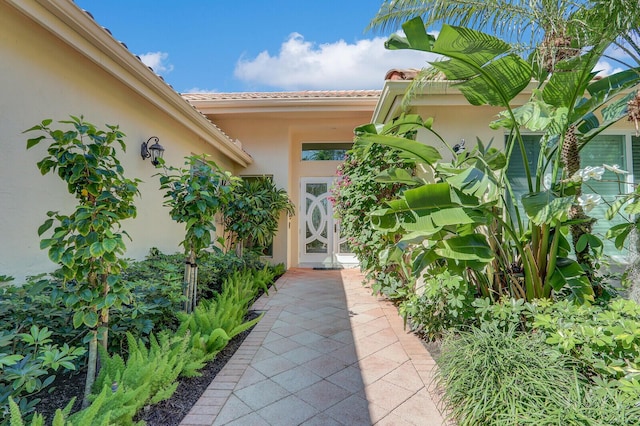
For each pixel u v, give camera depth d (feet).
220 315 12.06
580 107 11.50
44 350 6.59
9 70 9.38
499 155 12.67
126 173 14.64
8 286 8.73
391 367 10.47
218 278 18.76
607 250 16.83
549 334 8.79
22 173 9.83
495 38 8.55
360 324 14.75
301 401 8.59
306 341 12.75
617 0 9.00
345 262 32.58
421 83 13.05
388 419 7.84
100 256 7.38
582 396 6.55
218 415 7.95
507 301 10.14
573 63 9.96
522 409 6.42
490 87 10.71
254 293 19.07
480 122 16.33
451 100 15.64
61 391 8.23
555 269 11.18
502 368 7.39
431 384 9.38
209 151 24.11
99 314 8.53
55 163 7.77
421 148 11.68
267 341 12.75
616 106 11.79
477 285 12.71
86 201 7.88
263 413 8.06
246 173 30.17
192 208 12.46
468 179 10.14
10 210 9.48
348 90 30.86
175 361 8.50
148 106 16.38
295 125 30.68
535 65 10.89
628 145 16.75
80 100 11.97
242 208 24.09
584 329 7.66
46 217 10.65
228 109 27.66
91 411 5.77
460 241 10.88
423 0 11.06
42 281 8.27
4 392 6.08
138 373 7.46
